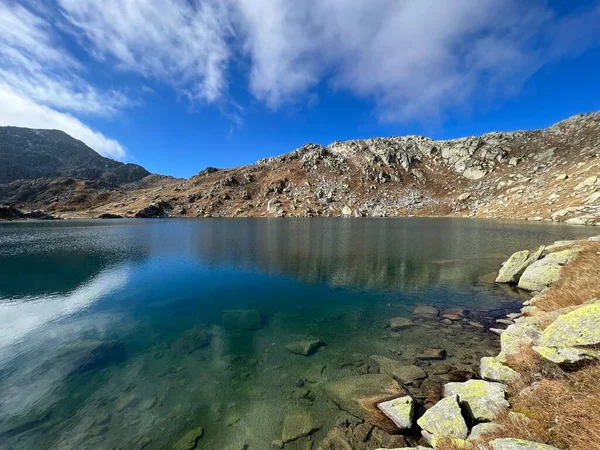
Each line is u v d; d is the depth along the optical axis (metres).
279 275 29.86
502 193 115.19
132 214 157.38
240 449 8.25
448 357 12.93
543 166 122.06
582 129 136.75
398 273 29.72
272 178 184.62
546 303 15.77
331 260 36.47
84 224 108.25
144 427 9.26
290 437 8.59
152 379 11.98
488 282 25.66
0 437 8.92
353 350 14.05
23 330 17.19
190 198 174.25
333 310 19.94
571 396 6.49
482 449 5.94
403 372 11.77
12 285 26.88
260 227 85.25
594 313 8.38
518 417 6.64
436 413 8.24
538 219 77.94
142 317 19.19
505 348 11.27
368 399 10.10
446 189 144.50
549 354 8.38
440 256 37.56
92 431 9.12
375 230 71.44
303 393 10.78
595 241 22.36
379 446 8.04
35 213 151.25
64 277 29.67
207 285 26.59
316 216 141.00
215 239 57.91
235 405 10.23
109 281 28.14
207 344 15.18
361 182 165.12
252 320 18.33
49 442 8.68
